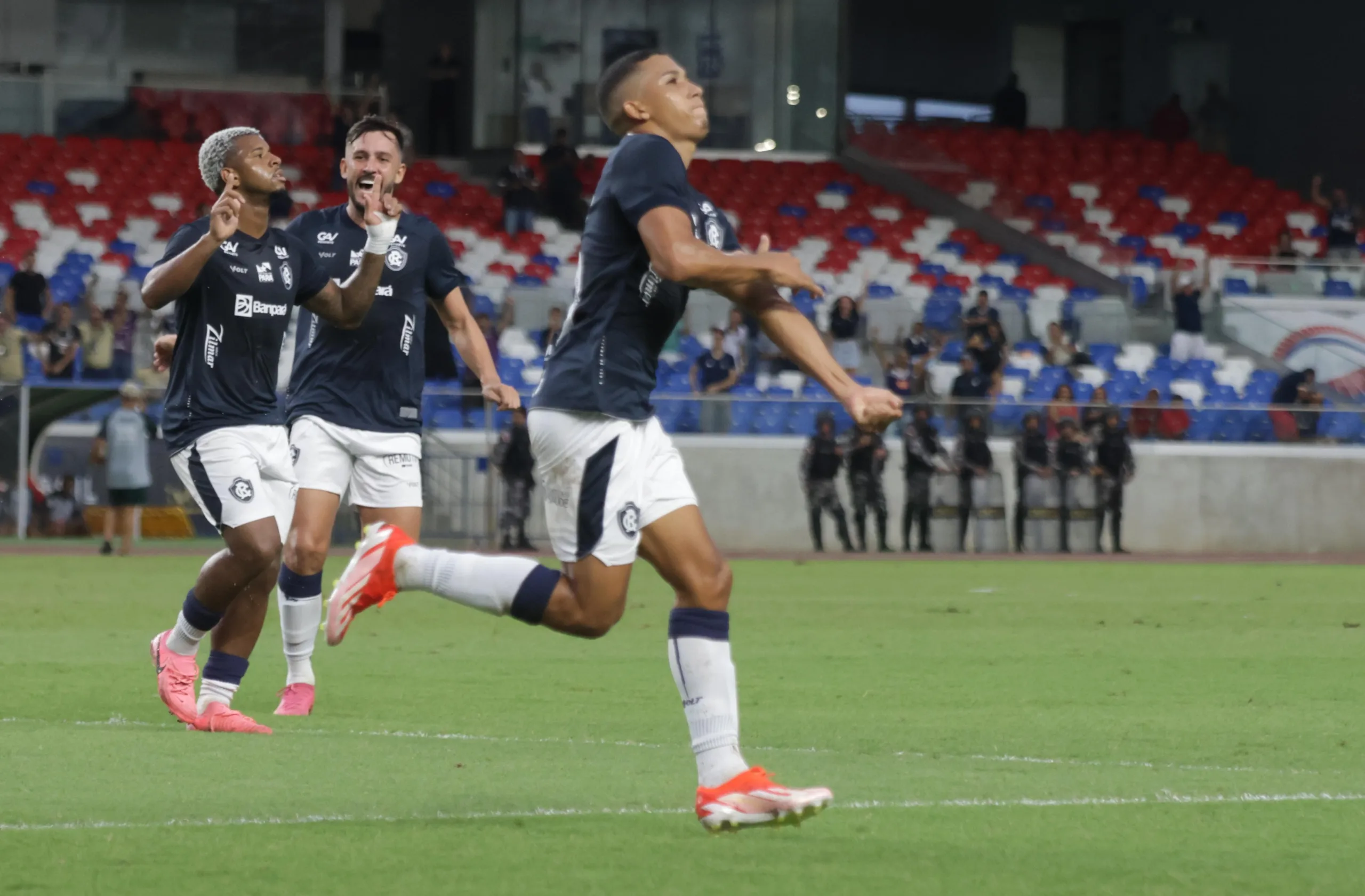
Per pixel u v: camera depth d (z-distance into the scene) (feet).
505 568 29.25
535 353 143.54
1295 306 168.55
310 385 47.21
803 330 28.02
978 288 174.81
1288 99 229.86
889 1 237.25
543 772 36.24
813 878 26.22
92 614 77.92
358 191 47.01
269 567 42.29
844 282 174.60
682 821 30.68
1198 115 231.30
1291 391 156.56
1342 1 224.94
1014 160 214.48
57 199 177.17
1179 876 26.68
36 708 47.06
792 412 143.54
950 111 240.12
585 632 29.66
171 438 42.55
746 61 216.54
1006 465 142.51
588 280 29.27
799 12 216.74
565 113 213.46
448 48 205.87
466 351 48.34
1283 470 149.48
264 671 58.03
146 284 40.88
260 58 209.15
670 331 29.84
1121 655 65.21
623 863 27.04
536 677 56.39
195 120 199.00
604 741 41.55
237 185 40.83
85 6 205.26
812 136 217.36
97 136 196.85
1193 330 161.58
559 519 29.37
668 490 29.48
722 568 29.48
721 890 25.32
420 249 47.52
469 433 134.82
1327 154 226.79
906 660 63.00
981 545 141.69
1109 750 41.27
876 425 27.30
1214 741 43.14
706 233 29.07
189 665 43.50
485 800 32.73
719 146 216.33
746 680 56.65
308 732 42.57
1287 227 204.33
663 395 144.56
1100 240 186.39
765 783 28.12
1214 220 208.54
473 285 157.38
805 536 143.74
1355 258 194.18
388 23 211.00
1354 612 85.87
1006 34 238.89
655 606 86.79
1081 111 239.50
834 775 36.73
